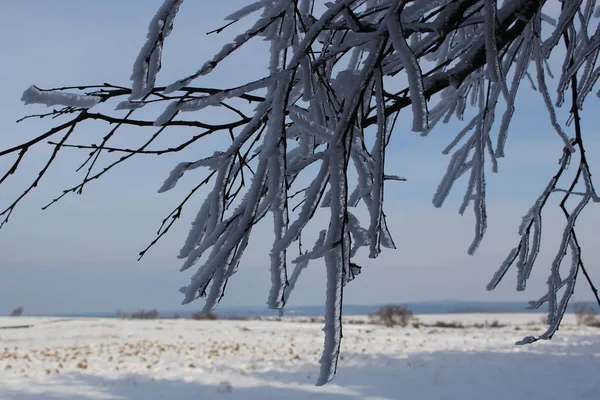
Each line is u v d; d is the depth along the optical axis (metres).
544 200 3.04
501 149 2.79
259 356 14.80
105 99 1.67
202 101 1.60
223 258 1.57
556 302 2.96
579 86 3.06
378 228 1.49
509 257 3.05
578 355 13.42
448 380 10.52
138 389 10.02
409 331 28.12
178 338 23.33
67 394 9.63
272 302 1.62
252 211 1.58
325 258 1.49
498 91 2.88
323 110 1.82
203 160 1.78
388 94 2.12
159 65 1.58
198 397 9.41
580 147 3.05
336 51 1.73
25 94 1.54
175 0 1.53
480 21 1.83
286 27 1.85
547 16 3.18
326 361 1.45
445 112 3.14
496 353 14.12
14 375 11.55
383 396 9.37
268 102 1.72
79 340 22.89
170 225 1.98
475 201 2.64
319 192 1.49
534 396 9.22
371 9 2.10
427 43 2.03
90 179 1.80
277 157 1.57
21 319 40.38
